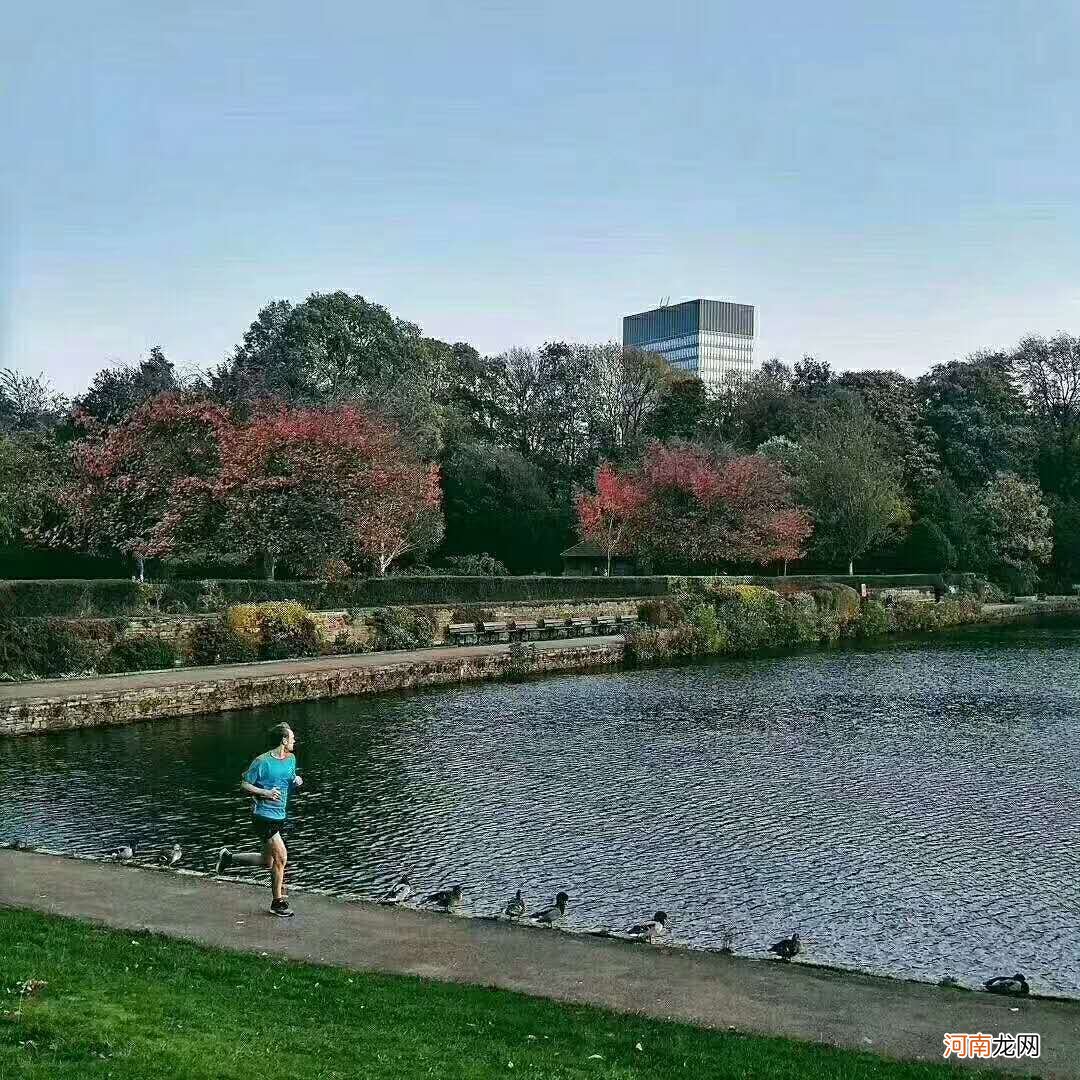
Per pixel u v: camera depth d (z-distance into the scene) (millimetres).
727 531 68312
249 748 27000
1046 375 110438
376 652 42656
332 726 30766
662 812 21875
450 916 13891
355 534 46344
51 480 49906
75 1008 9602
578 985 11531
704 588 59844
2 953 11211
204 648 38000
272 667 36750
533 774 25062
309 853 19016
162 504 46938
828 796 23297
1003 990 11844
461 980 11586
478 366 102062
